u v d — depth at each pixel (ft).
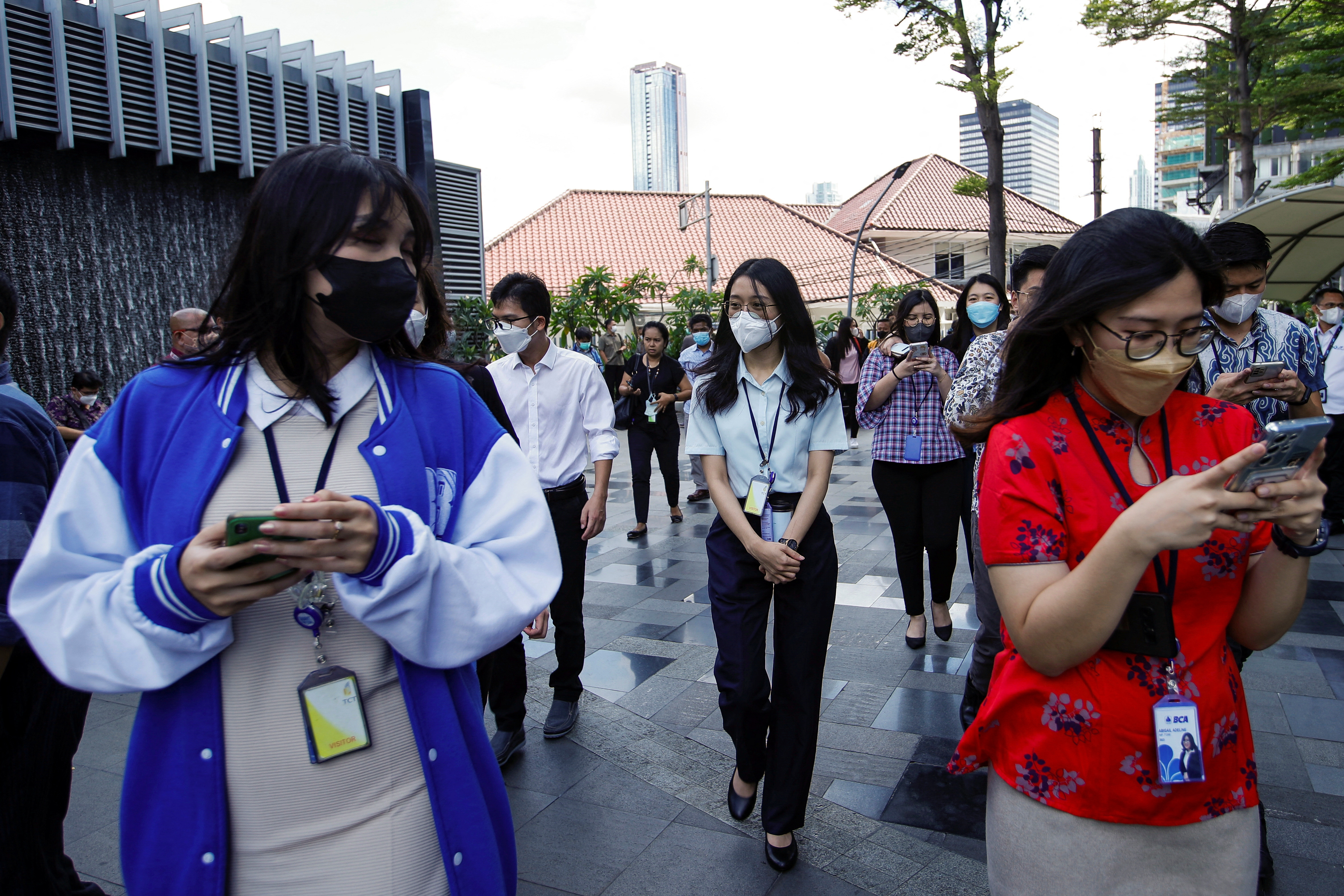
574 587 11.57
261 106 33.47
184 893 3.82
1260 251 8.58
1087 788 4.39
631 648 14.74
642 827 9.28
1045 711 4.50
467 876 4.11
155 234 31.19
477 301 43.11
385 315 3.91
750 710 8.69
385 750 4.07
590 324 52.34
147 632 3.53
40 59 27.30
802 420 8.67
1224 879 4.41
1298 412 7.79
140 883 3.85
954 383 10.57
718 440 8.94
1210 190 95.66
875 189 98.68
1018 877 4.67
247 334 4.01
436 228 40.01
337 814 3.97
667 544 22.44
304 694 3.88
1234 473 3.64
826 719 11.68
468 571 4.06
